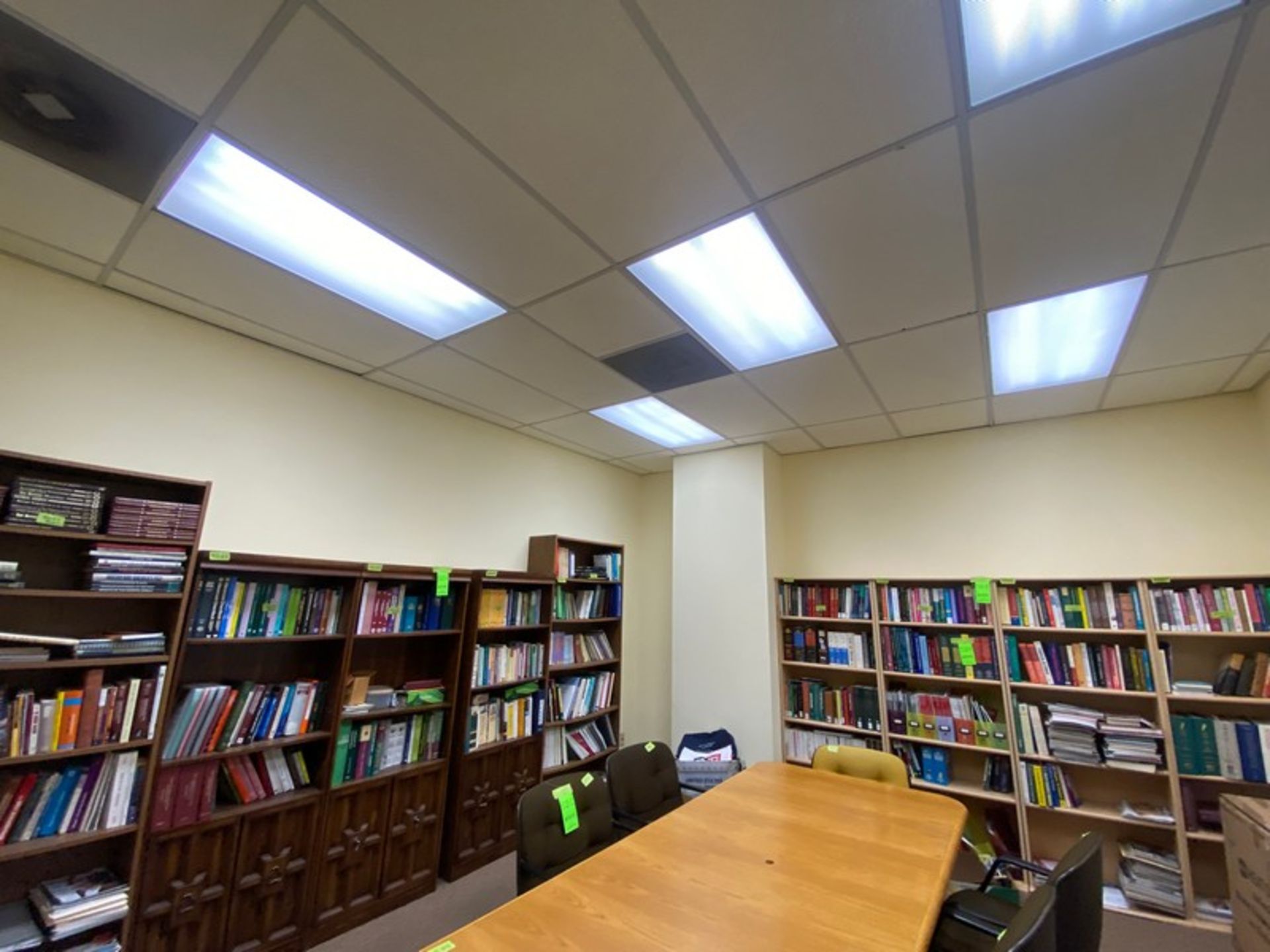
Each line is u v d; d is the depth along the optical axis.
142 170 1.64
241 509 2.62
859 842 1.93
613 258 2.04
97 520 1.94
